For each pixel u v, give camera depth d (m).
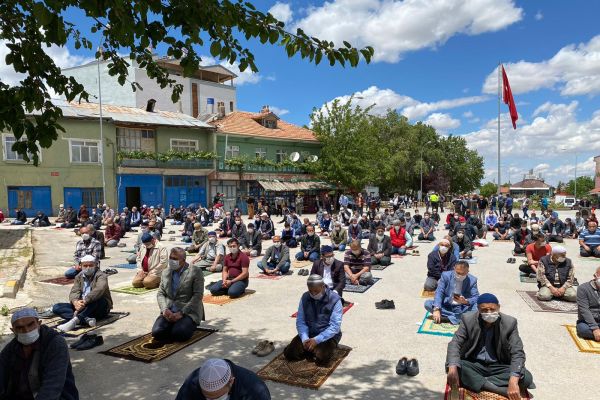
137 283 9.96
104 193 29.92
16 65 4.60
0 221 26.23
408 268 12.43
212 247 12.57
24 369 3.63
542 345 6.07
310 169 41.00
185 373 5.21
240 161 36.56
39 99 4.68
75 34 5.26
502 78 27.11
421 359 5.62
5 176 28.11
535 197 53.47
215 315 7.74
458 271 7.12
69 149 29.73
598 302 6.29
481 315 4.48
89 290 7.21
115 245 17.47
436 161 65.81
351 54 4.45
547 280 8.64
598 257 14.20
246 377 3.00
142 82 43.44
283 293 9.47
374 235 12.98
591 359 5.54
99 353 5.87
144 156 32.25
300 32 4.32
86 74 44.72
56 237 20.25
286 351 5.58
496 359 4.50
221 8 4.07
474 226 17.95
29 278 10.93
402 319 7.44
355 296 9.12
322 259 8.20
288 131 43.56
